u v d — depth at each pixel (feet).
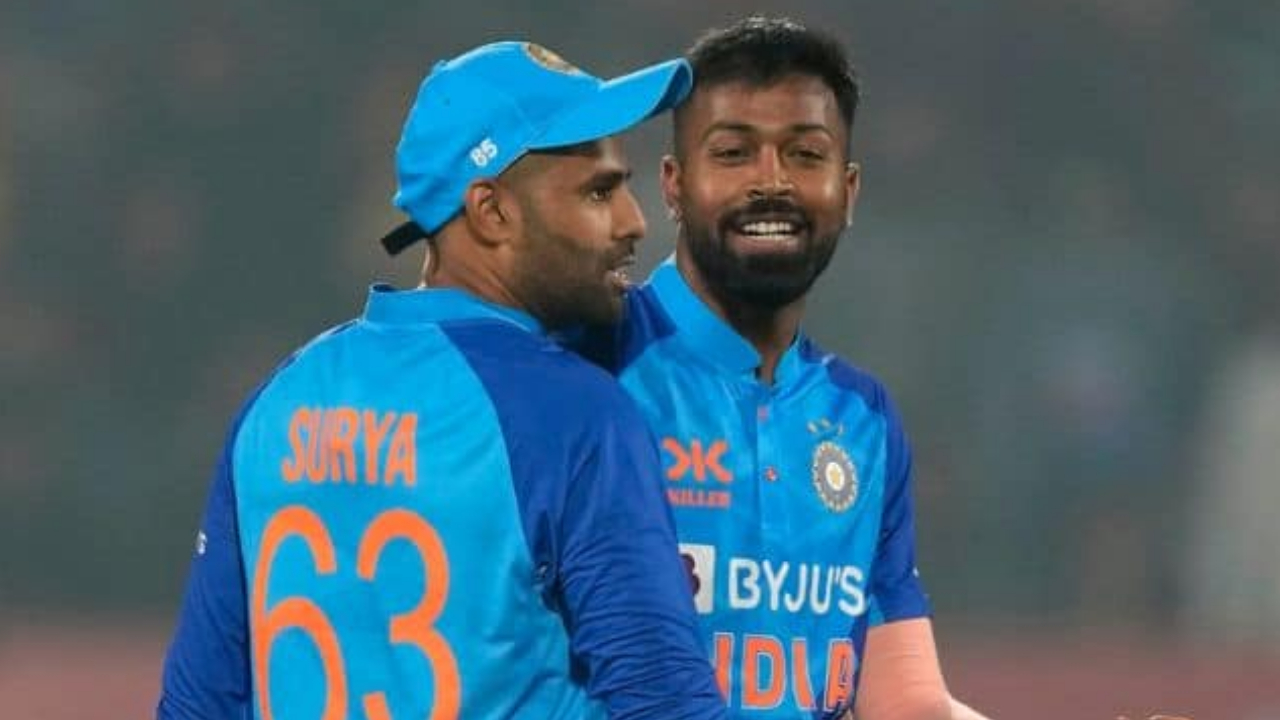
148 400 189.57
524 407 31.81
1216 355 192.65
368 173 196.03
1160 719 40.88
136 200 195.21
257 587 33.60
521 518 31.55
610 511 31.71
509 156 32.45
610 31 198.70
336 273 194.59
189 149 196.65
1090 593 183.01
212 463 187.01
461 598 31.71
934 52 201.77
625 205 33.32
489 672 31.71
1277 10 208.13
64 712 142.61
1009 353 188.44
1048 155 200.54
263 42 198.80
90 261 193.16
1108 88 201.98
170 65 198.18
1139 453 187.52
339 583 32.58
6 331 188.44
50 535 182.39
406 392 32.45
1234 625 181.57
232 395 190.60
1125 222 198.18
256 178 196.24
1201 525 185.78
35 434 185.26
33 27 198.90
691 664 31.68
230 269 194.29
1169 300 193.77
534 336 32.78
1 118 195.62
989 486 184.14
